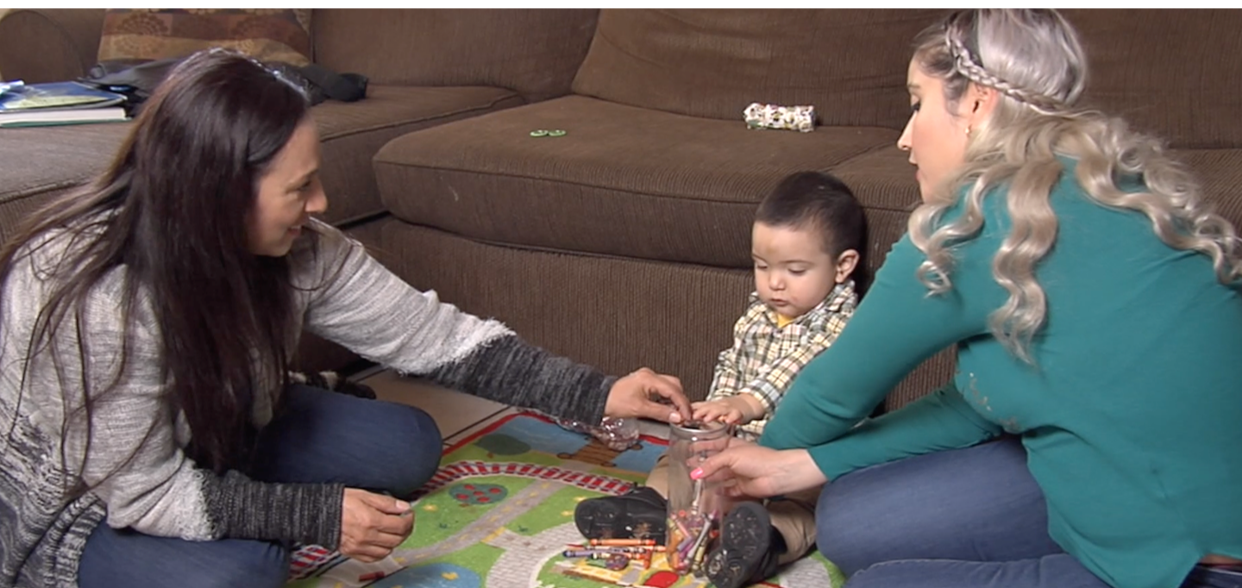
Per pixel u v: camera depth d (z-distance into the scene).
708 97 2.46
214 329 1.26
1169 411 1.07
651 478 1.71
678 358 2.01
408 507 1.38
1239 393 1.08
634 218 1.95
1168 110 1.97
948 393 1.42
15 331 1.24
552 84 2.83
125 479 1.29
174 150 1.20
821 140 2.15
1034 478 1.25
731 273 1.93
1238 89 1.93
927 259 1.13
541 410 1.59
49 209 1.29
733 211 1.85
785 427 1.42
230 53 1.28
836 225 1.72
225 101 1.21
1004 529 1.31
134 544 1.34
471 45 2.85
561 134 2.21
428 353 1.58
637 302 2.02
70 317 1.21
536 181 2.03
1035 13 1.21
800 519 1.55
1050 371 1.11
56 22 2.72
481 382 1.60
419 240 2.26
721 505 1.54
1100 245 1.08
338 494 1.35
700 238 1.91
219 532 1.33
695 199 1.88
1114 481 1.10
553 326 2.13
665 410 1.57
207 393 1.28
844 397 1.32
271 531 1.33
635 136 2.19
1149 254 1.08
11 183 1.68
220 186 1.21
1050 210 1.07
